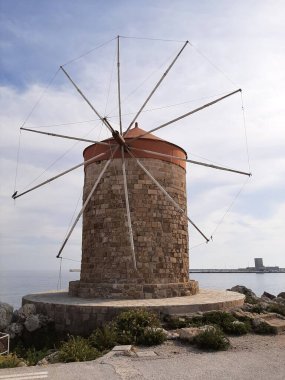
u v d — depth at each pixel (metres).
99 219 19.91
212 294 19.58
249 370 8.41
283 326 13.57
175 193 20.75
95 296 18.20
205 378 7.79
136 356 9.75
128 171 19.89
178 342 11.41
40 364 9.91
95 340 11.52
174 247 19.84
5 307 16.45
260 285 104.06
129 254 18.81
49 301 16.52
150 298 17.55
